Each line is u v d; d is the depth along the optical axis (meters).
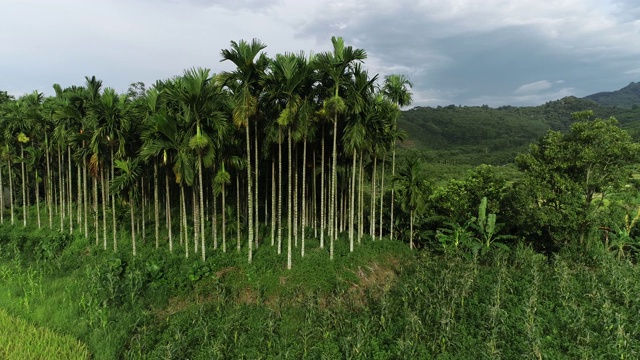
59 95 25.03
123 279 17.08
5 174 31.31
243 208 26.14
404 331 12.05
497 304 13.27
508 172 59.25
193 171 18.00
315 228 24.31
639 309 13.05
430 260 20.62
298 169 26.50
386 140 23.92
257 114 19.14
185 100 17.20
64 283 16.44
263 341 11.79
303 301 15.02
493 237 23.50
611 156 19.34
